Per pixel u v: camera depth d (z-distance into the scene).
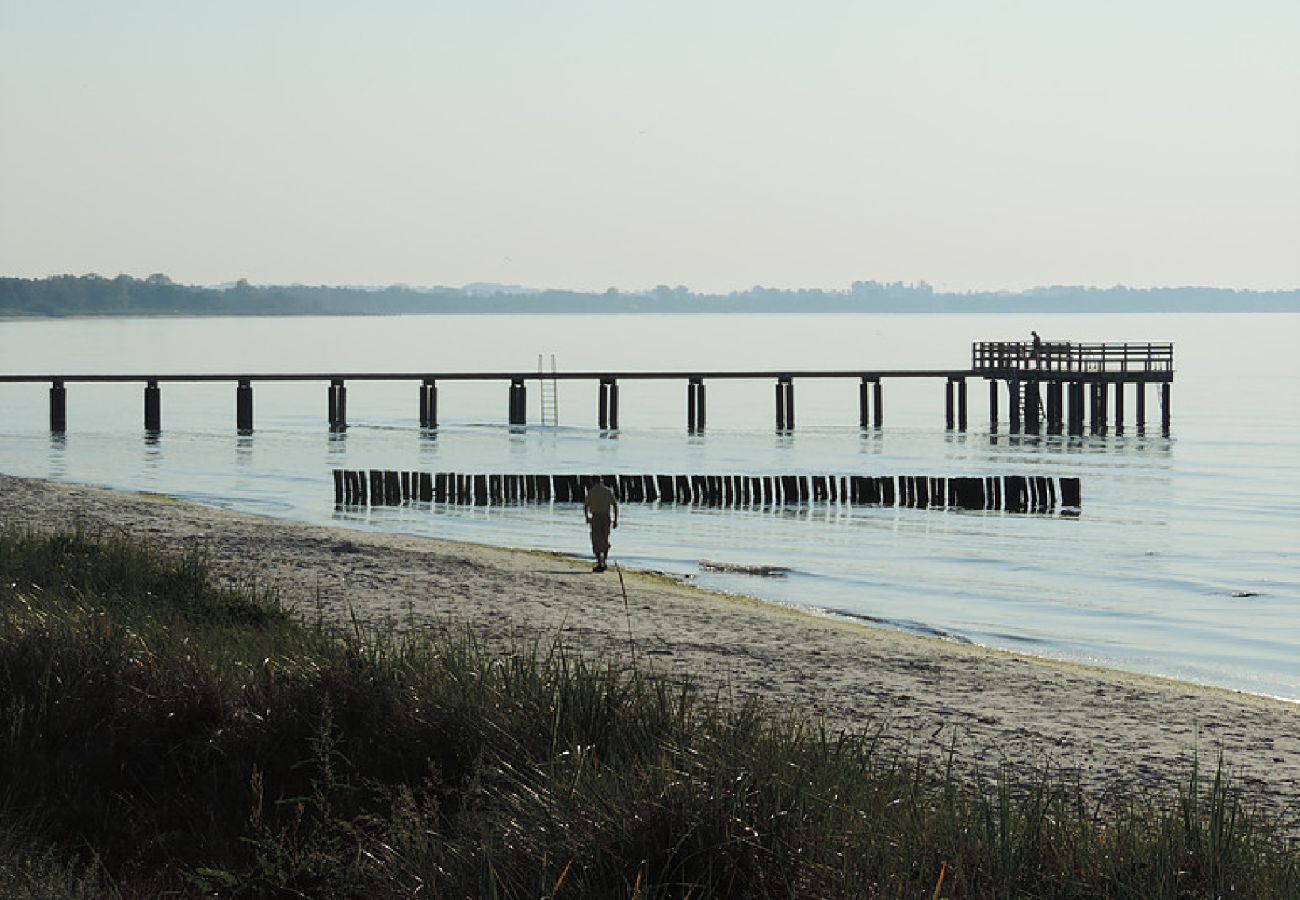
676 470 69.06
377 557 33.59
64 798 11.92
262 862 10.17
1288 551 44.38
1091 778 15.62
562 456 75.56
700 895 9.38
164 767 12.52
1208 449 79.25
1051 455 76.50
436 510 52.66
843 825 10.42
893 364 190.62
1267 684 25.30
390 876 9.99
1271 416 106.38
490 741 12.28
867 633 26.80
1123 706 20.14
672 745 11.52
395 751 12.46
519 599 27.98
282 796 11.91
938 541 45.94
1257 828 11.98
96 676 13.75
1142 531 48.97
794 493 56.09
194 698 13.23
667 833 9.80
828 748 12.58
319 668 13.75
